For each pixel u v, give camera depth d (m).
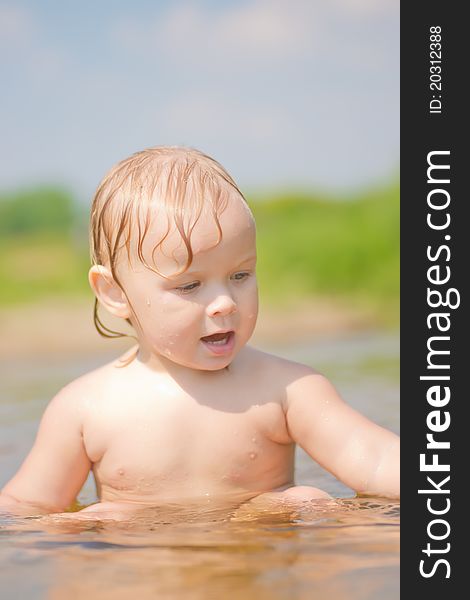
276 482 2.56
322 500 2.30
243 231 2.40
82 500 2.69
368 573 1.61
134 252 2.44
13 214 11.91
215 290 2.38
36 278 9.34
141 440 2.51
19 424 3.83
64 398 2.63
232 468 2.49
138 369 2.62
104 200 2.54
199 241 2.35
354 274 9.76
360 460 2.49
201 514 2.19
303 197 11.56
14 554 1.79
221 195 2.40
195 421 2.51
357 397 4.13
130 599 1.49
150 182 2.45
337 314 8.68
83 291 9.02
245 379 2.58
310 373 2.63
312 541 1.84
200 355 2.43
